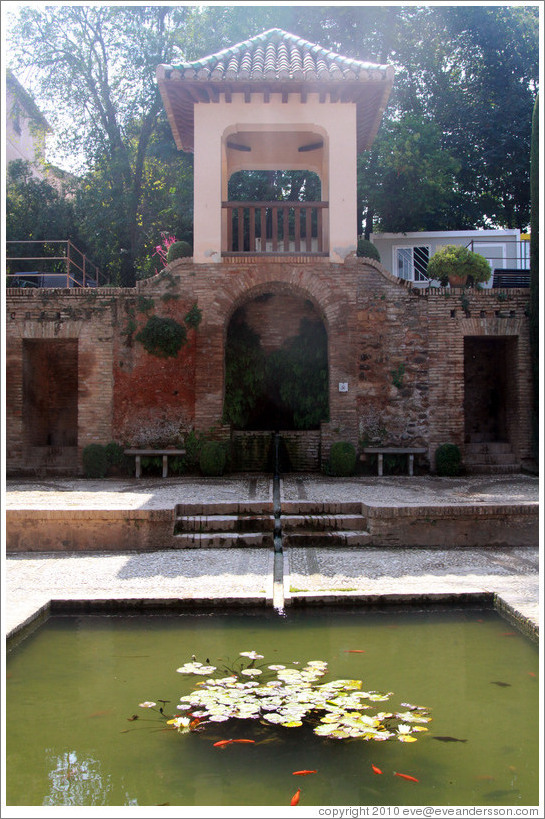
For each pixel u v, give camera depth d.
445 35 25.41
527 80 26.02
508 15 25.28
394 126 22.64
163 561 8.51
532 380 14.45
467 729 4.44
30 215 26.50
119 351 14.48
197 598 6.88
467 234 20.64
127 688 5.12
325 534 9.42
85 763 4.07
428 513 9.38
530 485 12.55
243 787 3.81
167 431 14.33
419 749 4.19
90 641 6.14
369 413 14.34
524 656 5.74
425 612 6.88
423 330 14.45
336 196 14.63
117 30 25.72
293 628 6.47
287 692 4.88
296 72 13.76
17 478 14.27
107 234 25.69
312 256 14.46
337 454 13.72
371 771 3.94
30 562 8.52
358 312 14.43
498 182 26.61
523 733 4.39
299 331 15.98
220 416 14.30
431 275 15.04
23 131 30.47
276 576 7.93
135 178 25.45
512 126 25.08
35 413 15.55
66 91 26.27
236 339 15.83
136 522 9.23
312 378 15.75
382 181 22.91
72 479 13.98
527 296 14.45
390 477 13.70
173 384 14.38
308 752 4.16
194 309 14.38
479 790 3.75
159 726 4.50
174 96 14.52
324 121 14.71
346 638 6.19
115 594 6.99
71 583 7.48
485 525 9.42
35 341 15.25
